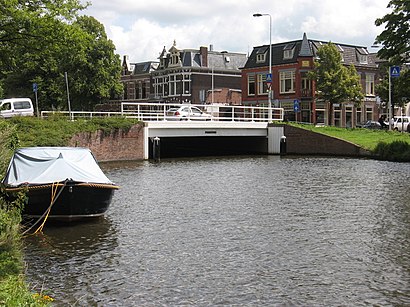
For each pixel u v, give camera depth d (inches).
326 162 1350.9
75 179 586.6
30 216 582.6
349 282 402.0
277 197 777.6
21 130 1179.3
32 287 383.6
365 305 357.1
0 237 386.6
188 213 657.0
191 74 2659.9
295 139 1663.4
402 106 2231.8
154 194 805.9
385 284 397.4
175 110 1622.8
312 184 915.4
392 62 1312.7
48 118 1290.6
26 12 991.0
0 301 278.4
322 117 2181.3
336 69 1993.1
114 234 547.5
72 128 1267.2
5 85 2295.8
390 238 530.6
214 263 448.1
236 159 1488.7
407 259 459.2
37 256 466.6
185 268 434.3
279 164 1305.4
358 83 2026.3
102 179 613.3
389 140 1533.0
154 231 561.9
